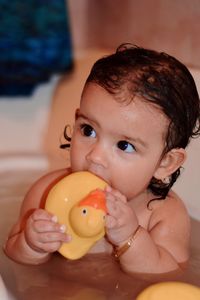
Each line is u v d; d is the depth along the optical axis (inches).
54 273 39.3
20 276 38.7
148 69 37.4
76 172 37.9
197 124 43.6
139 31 67.4
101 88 36.9
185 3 59.2
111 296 36.8
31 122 71.6
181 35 60.4
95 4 75.3
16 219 50.8
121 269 39.8
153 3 64.2
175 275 39.5
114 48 71.9
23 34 69.0
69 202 36.7
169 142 38.3
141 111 36.3
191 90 39.3
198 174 50.3
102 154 37.0
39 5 68.9
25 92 71.5
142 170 37.7
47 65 69.7
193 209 50.6
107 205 35.6
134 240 37.9
